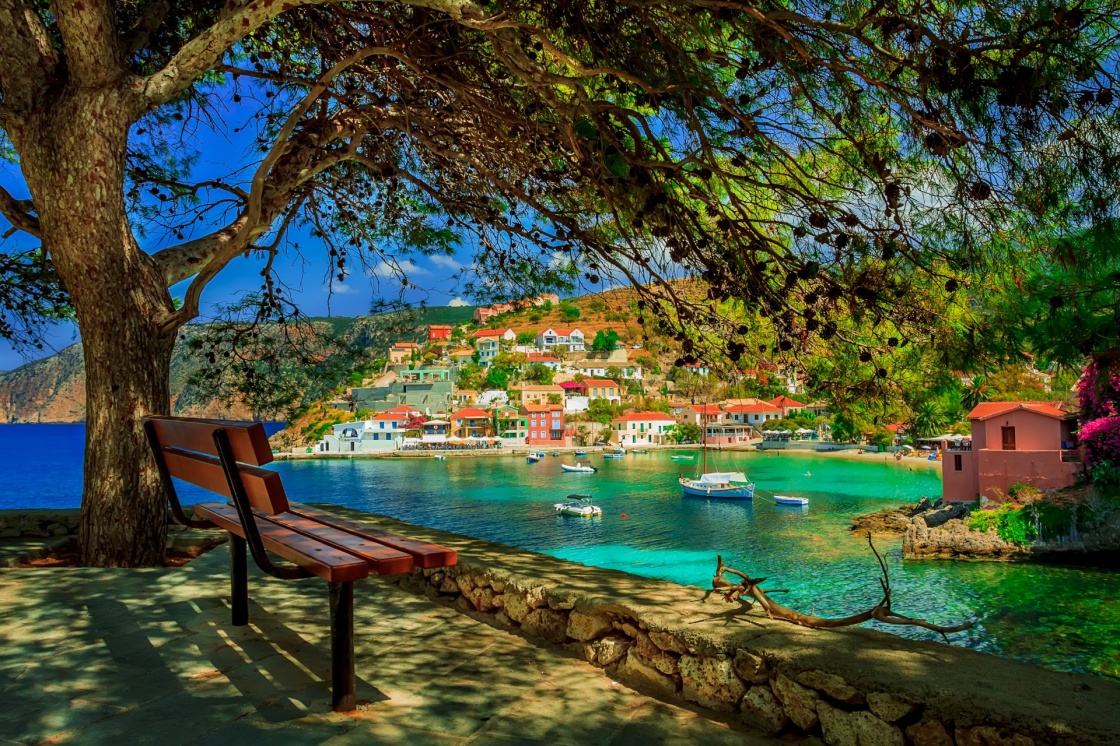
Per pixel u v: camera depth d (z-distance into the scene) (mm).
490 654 3449
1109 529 26141
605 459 94250
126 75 4820
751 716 2639
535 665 3305
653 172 4355
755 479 65188
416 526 5535
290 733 2475
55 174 4797
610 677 3178
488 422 114000
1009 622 20016
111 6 4742
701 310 4516
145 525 5164
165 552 5328
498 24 3615
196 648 3395
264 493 2473
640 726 2645
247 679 3002
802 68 3592
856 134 3543
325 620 3902
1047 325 3139
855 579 26281
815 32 3479
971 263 3336
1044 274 3201
